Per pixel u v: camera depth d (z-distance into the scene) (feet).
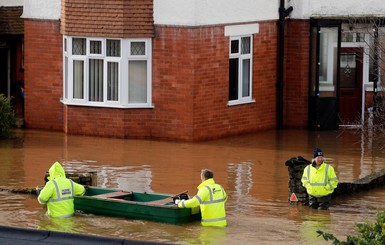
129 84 141.69
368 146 139.23
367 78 154.30
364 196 111.96
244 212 101.81
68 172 118.32
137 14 139.33
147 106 141.49
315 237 91.09
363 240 70.74
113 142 139.85
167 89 140.36
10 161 125.90
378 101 145.28
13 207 101.96
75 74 144.25
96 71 143.13
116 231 92.32
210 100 141.79
